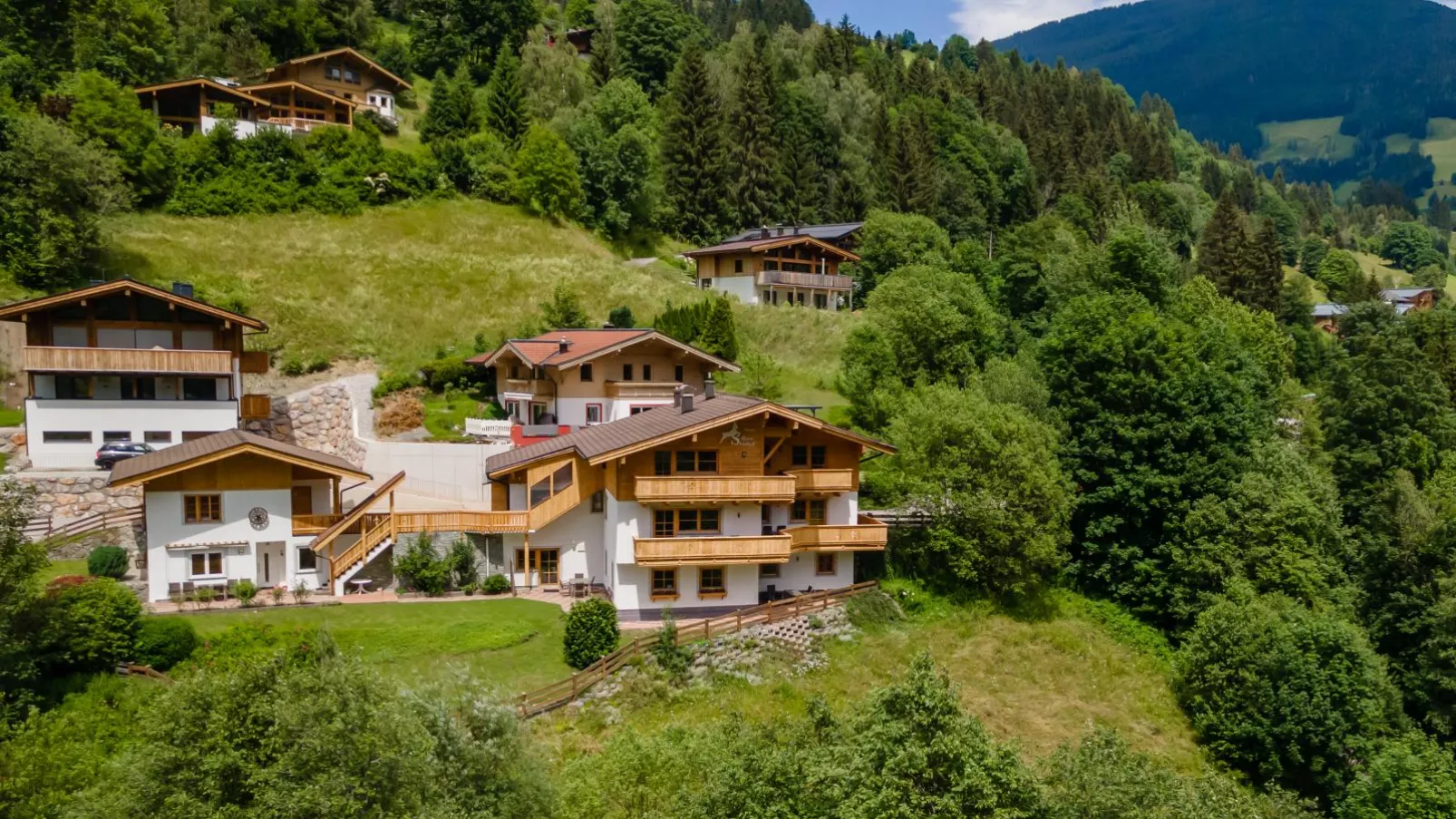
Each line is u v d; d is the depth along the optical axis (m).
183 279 65.38
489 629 36.69
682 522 40.72
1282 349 81.06
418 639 35.44
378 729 19.66
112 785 20.23
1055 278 80.44
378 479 53.53
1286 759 37.62
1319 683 37.53
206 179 80.50
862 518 45.53
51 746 23.16
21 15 86.88
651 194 103.56
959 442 46.28
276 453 39.47
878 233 91.50
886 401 57.19
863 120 129.75
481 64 129.50
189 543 38.75
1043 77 192.50
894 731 20.58
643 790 23.14
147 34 94.19
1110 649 45.03
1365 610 45.97
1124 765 22.72
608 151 101.31
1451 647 40.44
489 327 69.44
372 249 77.44
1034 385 53.41
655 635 36.72
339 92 107.25
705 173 107.75
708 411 42.09
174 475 38.56
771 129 113.12
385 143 103.31
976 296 71.00
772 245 84.62
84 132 73.25
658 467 40.38
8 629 28.73
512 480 45.94
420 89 124.62
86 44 87.31
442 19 131.38
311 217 81.81
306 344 62.47
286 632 34.88
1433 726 39.81
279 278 68.81
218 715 19.27
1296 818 29.38
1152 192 146.00
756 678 37.38
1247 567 45.59
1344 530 49.94
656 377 57.62
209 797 18.75
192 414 50.09
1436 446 55.97
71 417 47.91
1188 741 39.78
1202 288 83.94
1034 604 46.47
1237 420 51.28
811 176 113.00
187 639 33.03
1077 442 51.88
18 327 55.09
